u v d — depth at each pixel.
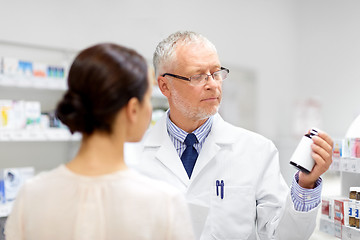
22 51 3.18
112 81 0.79
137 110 0.86
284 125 4.88
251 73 4.62
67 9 3.42
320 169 1.17
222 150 1.60
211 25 4.36
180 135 1.60
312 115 4.23
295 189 1.27
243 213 1.51
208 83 1.45
